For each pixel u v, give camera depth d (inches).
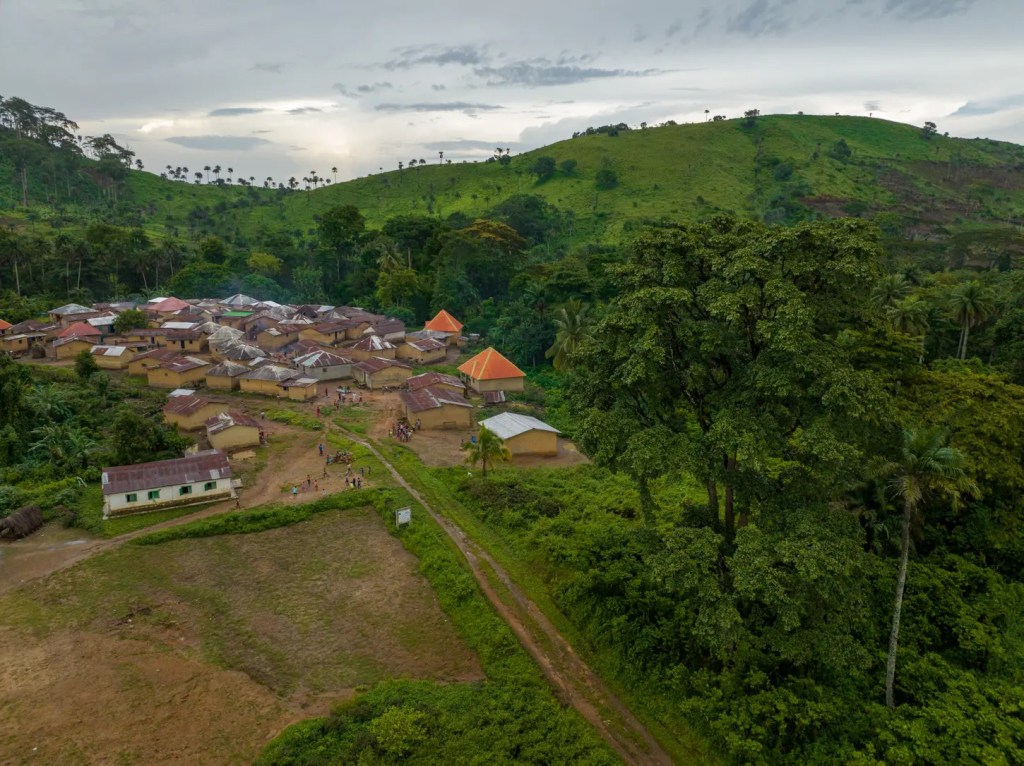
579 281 4190.5
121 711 1263.5
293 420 3029.0
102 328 4468.5
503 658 1439.5
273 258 6363.2
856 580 1242.0
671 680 1321.4
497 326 4628.4
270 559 1830.7
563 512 2071.9
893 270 4820.4
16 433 2503.7
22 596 1626.5
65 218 7495.1
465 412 3080.7
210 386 3597.4
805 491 1266.0
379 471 2426.2
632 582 1572.3
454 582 1685.5
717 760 1186.0
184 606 1606.8
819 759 1147.3
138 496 2080.5
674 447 1248.2
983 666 1392.7
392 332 4694.9
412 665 1428.4
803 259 1192.8
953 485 1225.4
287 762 1130.0
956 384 1780.3
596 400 1482.5
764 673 1274.6
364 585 1715.1
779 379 1151.0
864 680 1314.0
